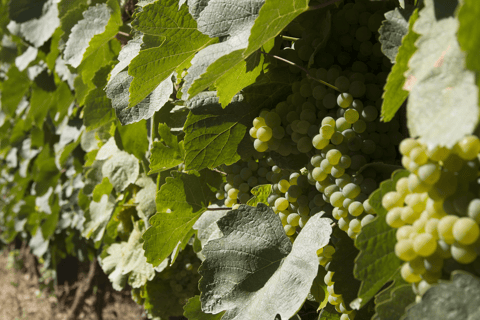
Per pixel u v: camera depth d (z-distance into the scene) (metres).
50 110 1.59
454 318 0.46
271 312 0.61
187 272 1.07
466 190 0.47
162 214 0.79
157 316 1.11
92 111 1.01
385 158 0.62
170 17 0.70
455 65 0.46
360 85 0.61
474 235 0.45
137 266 1.07
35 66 1.65
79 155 1.53
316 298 0.67
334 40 0.65
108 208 1.23
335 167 0.61
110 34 1.03
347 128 0.61
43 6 1.35
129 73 0.68
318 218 0.62
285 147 0.67
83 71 1.09
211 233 0.84
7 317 2.98
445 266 0.48
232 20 0.63
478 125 0.46
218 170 0.82
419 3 0.53
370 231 0.52
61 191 1.72
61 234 2.01
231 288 0.65
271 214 0.66
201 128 0.71
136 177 1.07
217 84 0.64
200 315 0.73
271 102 0.72
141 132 1.01
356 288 0.61
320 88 0.63
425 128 0.45
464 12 0.41
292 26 0.70
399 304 0.51
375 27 0.62
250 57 0.65
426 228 0.47
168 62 0.71
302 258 0.61
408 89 0.51
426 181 0.47
